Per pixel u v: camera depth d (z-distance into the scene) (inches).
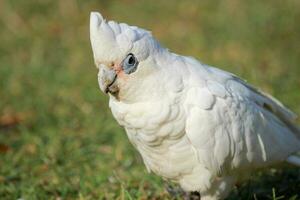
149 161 368.2
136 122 342.3
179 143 344.8
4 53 740.0
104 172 466.9
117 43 324.8
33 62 701.3
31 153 511.8
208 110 341.7
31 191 442.6
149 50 331.0
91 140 523.2
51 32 788.0
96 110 580.4
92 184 449.7
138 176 454.9
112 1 849.5
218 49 692.1
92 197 436.5
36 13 828.6
